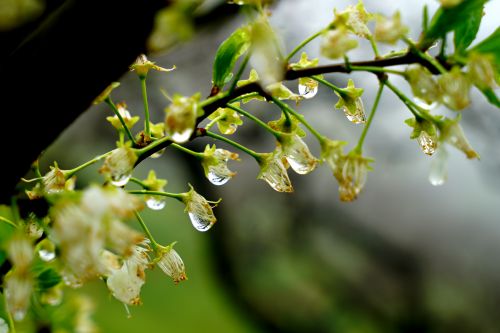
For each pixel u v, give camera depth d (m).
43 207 0.24
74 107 0.24
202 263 2.02
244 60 0.26
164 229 2.14
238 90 0.26
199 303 1.86
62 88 0.23
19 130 0.24
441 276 2.96
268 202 2.35
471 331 2.70
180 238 2.12
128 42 0.23
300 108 1.89
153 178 0.30
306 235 2.40
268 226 2.37
